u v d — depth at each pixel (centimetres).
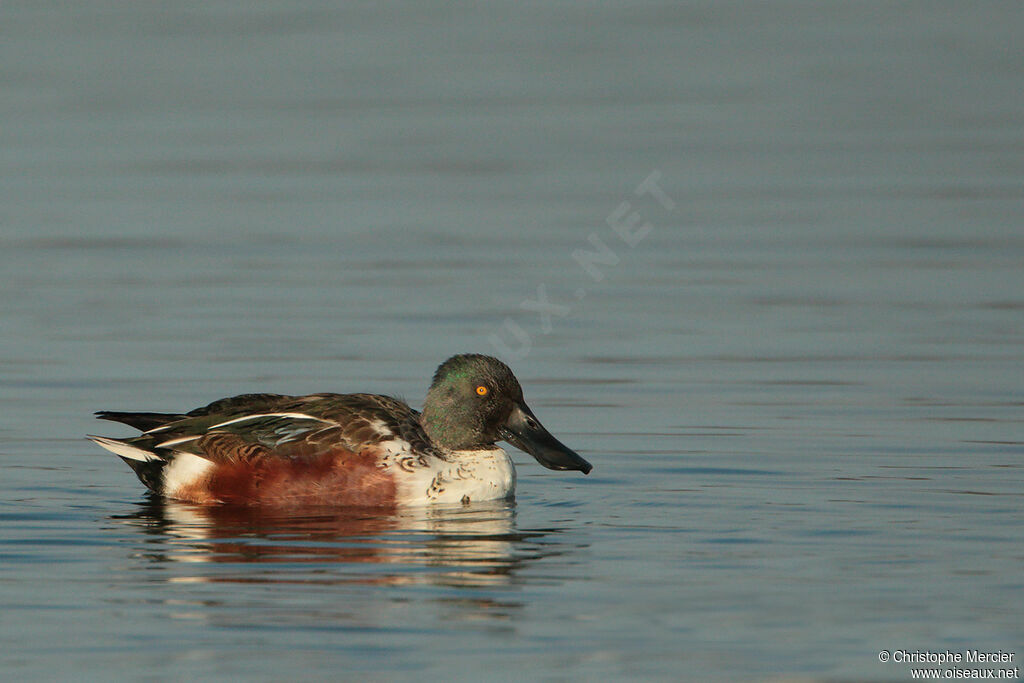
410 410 1312
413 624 920
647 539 1104
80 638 898
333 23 4081
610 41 3866
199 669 851
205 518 1180
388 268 2105
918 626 912
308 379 1623
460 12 4244
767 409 1517
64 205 2444
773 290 1994
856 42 3850
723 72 3516
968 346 1736
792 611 940
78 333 1798
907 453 1354
